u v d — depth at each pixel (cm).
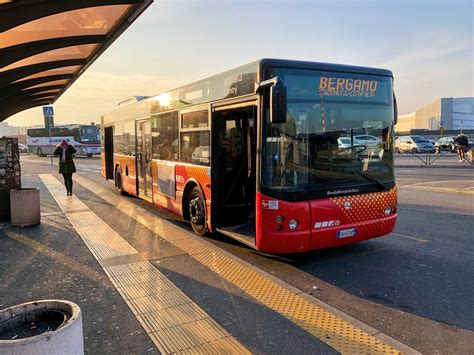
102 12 758
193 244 711
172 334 390
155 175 995
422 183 1563
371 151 618
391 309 446
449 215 952
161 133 948
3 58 801
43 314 273
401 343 371
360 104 613
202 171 735
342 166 592
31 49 818
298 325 406
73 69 1223
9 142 930
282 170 555
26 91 1412
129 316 429
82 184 1698
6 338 250
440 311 440
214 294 486
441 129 4625
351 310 446
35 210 874
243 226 704
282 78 558
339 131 593
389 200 627
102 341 377
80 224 881
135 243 720
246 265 594
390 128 639
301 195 557
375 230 616
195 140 764
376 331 394
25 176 2066
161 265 596
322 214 567
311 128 573
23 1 605
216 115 696
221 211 708
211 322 414
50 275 558
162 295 484
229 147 725
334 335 385
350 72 605
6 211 925
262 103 549
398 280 537
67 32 823
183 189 822
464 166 2294
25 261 620
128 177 1254
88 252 665
